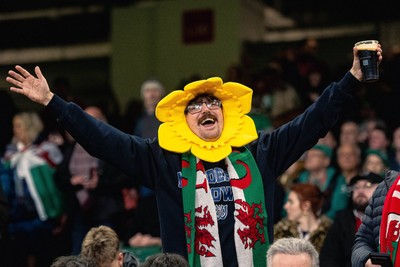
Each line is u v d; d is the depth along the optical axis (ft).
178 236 38.29
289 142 39.04
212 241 37.99
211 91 39.50
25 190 63.77
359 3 103.55
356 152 61.31
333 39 103.91
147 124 69.56
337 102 38.29
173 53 100.01
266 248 38.37
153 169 38.81
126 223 62.28
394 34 102.78
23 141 65.46
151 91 70.64
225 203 38.42
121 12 102.37
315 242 50.98
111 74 102.68
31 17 110.93
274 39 105.09
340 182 60.39
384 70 81.05
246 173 38.70
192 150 38.68
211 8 98.94
